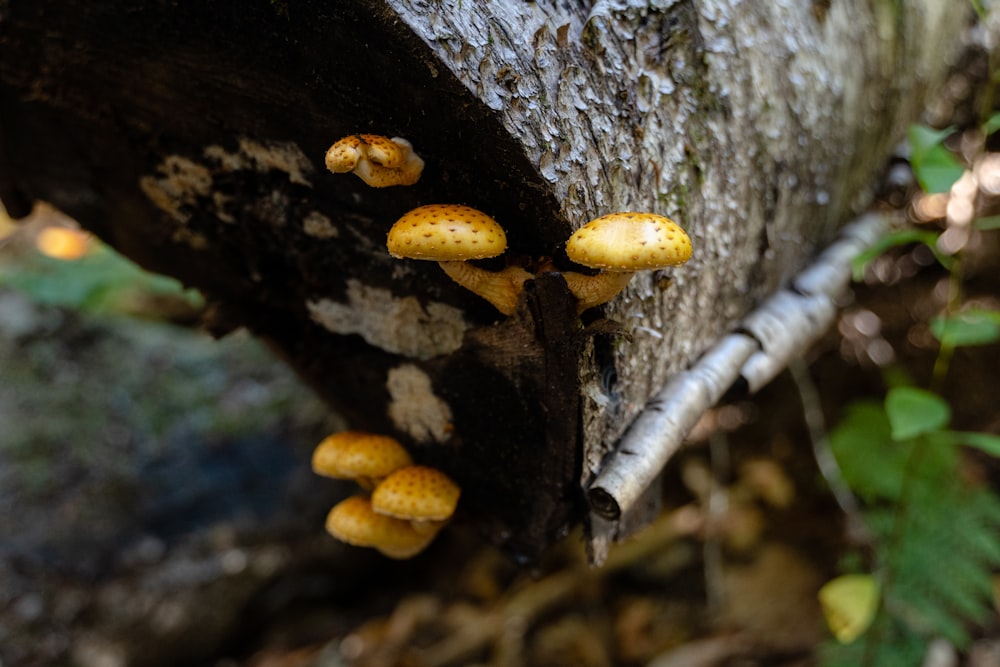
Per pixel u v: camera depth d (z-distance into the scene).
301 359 0.54
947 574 0.75
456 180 0.38
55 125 0.50
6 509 0.82
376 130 0.38
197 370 0.96
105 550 0.84
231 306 0.55
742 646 0.86
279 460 0.94
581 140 0.36
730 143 0.44
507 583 0.98
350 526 0.51
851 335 0.94
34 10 0.42
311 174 0.42
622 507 0.41
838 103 0.54
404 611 0.97
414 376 0.48
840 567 0.87
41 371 0.89
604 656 0.89
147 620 0.84
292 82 0.38
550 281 0.35
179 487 0.89
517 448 0.46
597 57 0.37
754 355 0.52
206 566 0.87
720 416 0.97
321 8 0.34
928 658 0.79
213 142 0.45
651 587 0.93
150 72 0.42
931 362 0.91
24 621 0.78
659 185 0.40
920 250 0.90
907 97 0.64
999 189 0.86
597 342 0.40
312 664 0.91
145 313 1.07
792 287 0.58
